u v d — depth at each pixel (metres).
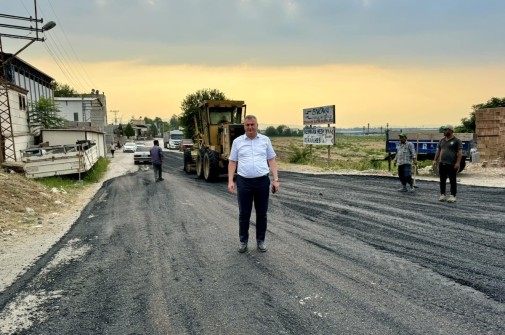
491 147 16.83
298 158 26.86
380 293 4.08
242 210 5.60
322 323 3.45
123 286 4.55
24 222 8.42
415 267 4.86
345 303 3.85
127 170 25.38
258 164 5.48
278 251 5.68
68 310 3.95
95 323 3.64
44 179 16.09
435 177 14.85
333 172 19.16
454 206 8.84
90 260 5.64
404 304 3.81
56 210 10.18
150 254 5.84
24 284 4.71
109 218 8.95
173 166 28.33
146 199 11.77
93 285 4.63
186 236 6.86
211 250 5.88
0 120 19.02
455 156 9.19
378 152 41.75
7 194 10.09
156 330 3.45
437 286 4.24
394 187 12.52
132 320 3.67
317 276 4.62
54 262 5.58
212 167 16.62
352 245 5.93
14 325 3.66
